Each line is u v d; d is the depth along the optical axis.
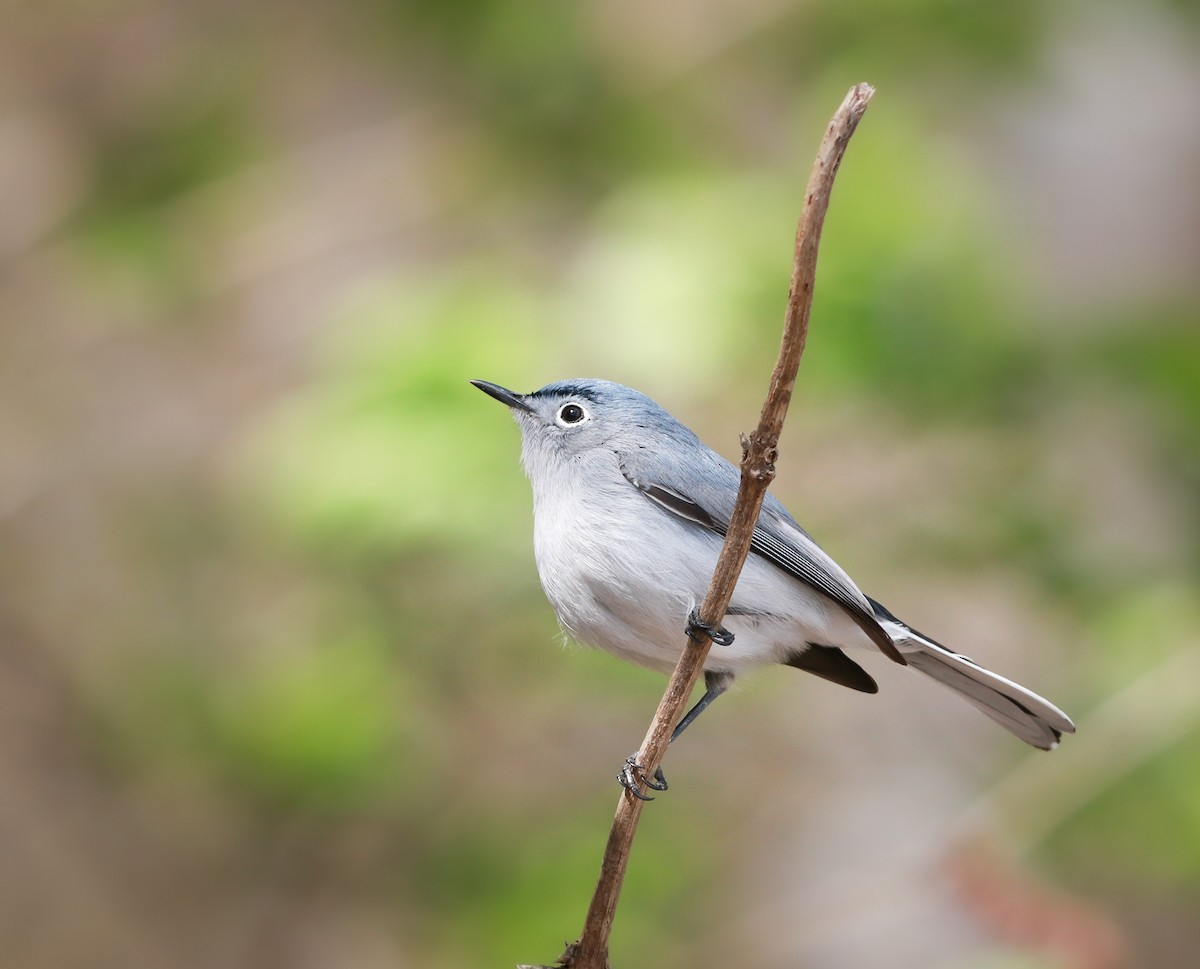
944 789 11.14
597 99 11.87
